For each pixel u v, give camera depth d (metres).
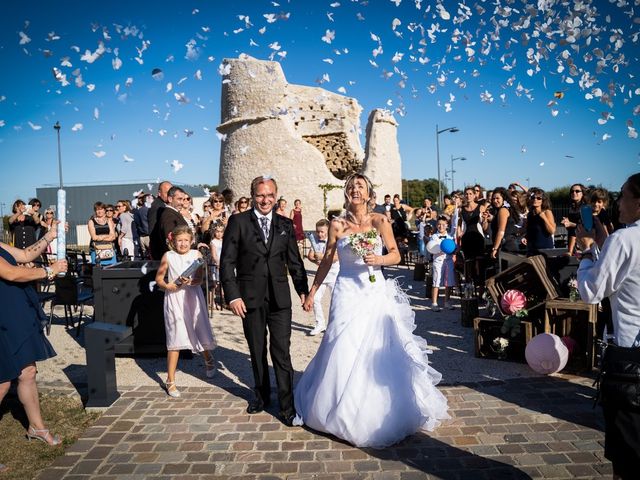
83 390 4.89
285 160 22.53
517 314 5.45
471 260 8.67
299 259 4.37
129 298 5.96
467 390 4.64
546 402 4.30
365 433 3.52
